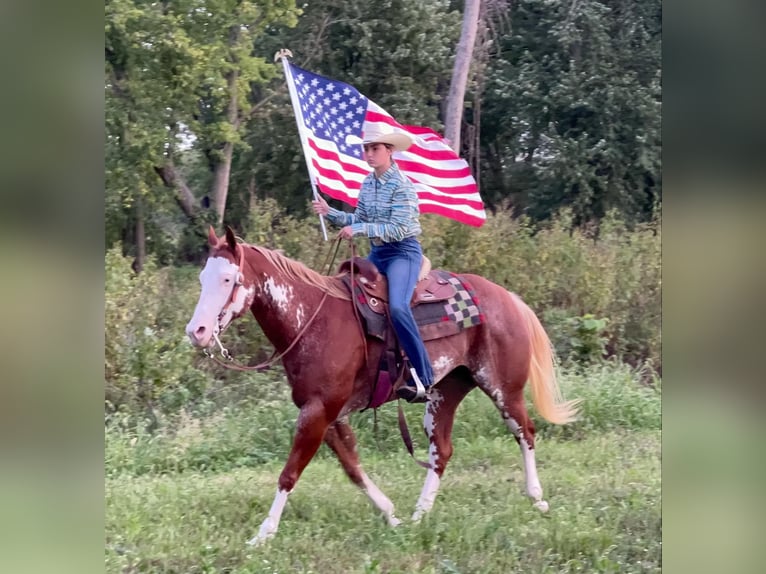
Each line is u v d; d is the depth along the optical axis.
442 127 18.86
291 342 5.18
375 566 4.64
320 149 6.30
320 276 5.38
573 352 10.77
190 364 9.48
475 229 11.45
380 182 5.48
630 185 19.55
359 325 5.29
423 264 5.69
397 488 6.50
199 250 17.41
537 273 11.67
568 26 19.06
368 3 18.12
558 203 19.52
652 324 11.73
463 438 8.13
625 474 6.70
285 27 18.53
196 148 17.25
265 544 5.02
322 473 7.10
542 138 19.95
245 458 7.73
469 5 15.66
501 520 5.55
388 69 18.33
